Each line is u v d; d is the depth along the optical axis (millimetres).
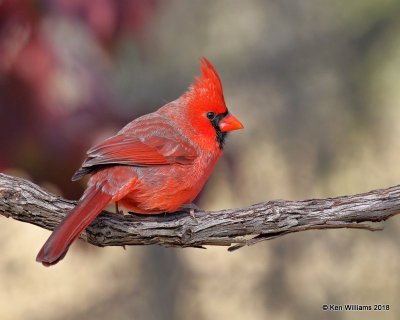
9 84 7008
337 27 12547
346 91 12438
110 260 12227
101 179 5672
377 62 12391
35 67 7074
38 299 12039
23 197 5395
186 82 12133
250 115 12508
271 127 12453
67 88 7484
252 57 12617
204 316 11930
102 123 7359
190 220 5551
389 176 12180
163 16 11656
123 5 7609
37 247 12172
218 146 6461
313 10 12648
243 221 5543
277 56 12617
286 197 12242
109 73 8047
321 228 5551
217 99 6449
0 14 7020
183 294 11992
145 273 12102
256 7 12648
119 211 6012
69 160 7133
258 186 12141
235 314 11906
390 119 12438
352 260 11883
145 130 6141
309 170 12297
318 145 12352
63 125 7168
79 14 7352
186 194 6117
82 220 5207
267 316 11914
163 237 5562
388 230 11844
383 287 11703
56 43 7266
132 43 8656
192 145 6223
